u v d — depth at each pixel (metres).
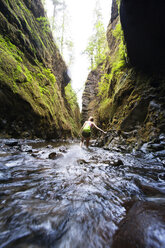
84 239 0.64
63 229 0.70
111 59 11.55
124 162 2.59
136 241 0.59
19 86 5.53
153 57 4.32
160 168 2.14
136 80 5.10
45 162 2.35
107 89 10.80
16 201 0.98
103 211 0.89
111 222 0.77
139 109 4.36
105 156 3.34
